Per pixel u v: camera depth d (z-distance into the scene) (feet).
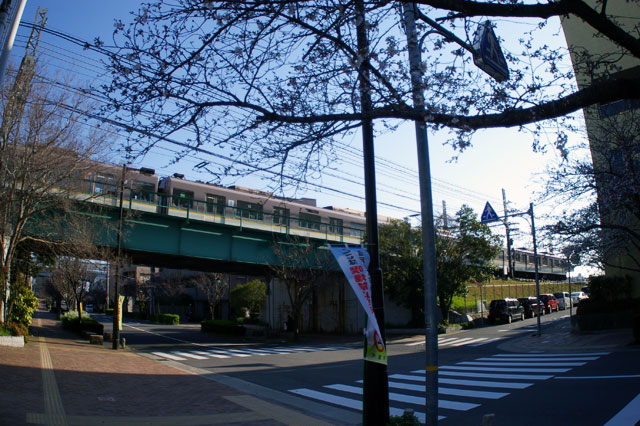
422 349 74.79
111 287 255.70
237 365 56.49
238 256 94.07
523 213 84.43
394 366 52.13
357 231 120.98
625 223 61.82
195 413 27.99
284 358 64.80
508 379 39.09
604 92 15.26
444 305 111.24
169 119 17.44
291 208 116.06
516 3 17.30
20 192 58.03
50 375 39.17
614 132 55.67
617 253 67.21
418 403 31.32
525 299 135.33
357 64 16.55
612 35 15.62
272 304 134.21
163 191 98.68
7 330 60.08
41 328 105.50
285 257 98.32
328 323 127.13
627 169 54.44
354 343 94.38
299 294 103.55
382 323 22.89
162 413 27.55
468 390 35.04
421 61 18.56
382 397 21.58
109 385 36.94
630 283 73.31
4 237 63.16
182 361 61.00
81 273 99.04
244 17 17.25
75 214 67.31
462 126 16.71
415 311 115.34
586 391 31.65
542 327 97.25
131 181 75.05
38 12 33.01
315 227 118.11
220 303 200.64
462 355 61.87
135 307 257.96
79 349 66.59
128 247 77.92
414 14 18.79
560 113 15.90
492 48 18.85
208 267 112.98
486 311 138.92
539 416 25.72
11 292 71.05
